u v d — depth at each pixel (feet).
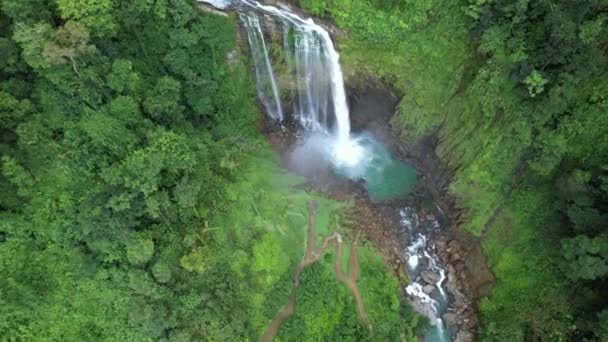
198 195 103.35
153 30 102.94
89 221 87.81
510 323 109.50
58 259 91.09
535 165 107.76
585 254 96.17
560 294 106.42
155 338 94.27
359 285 113.80
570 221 108.06
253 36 117.60
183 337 93.09
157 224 96.99
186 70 107.55
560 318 103.91
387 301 114.21
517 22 99.96
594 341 96.84
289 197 120.47
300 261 113.80
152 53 106.01
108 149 91.61
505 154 115.55
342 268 115.34
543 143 107.45
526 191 115.85
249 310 103.45
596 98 102.06
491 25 103.60
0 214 86.94
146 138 94.79
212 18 109.91
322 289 110.11
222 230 104.63
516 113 108.27
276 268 107.55
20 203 89.20
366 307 112.16
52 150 88.99
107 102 94.84
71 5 84.17
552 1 93.30
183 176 97.04
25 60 82.79
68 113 91.97
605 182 99.19
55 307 90.22
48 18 85.61
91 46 83.71
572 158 108.27
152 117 99.50
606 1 90.84
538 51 99.50
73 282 91.61
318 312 107.76
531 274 112.47
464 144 121.90
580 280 103.96
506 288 114.93
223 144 113.80
